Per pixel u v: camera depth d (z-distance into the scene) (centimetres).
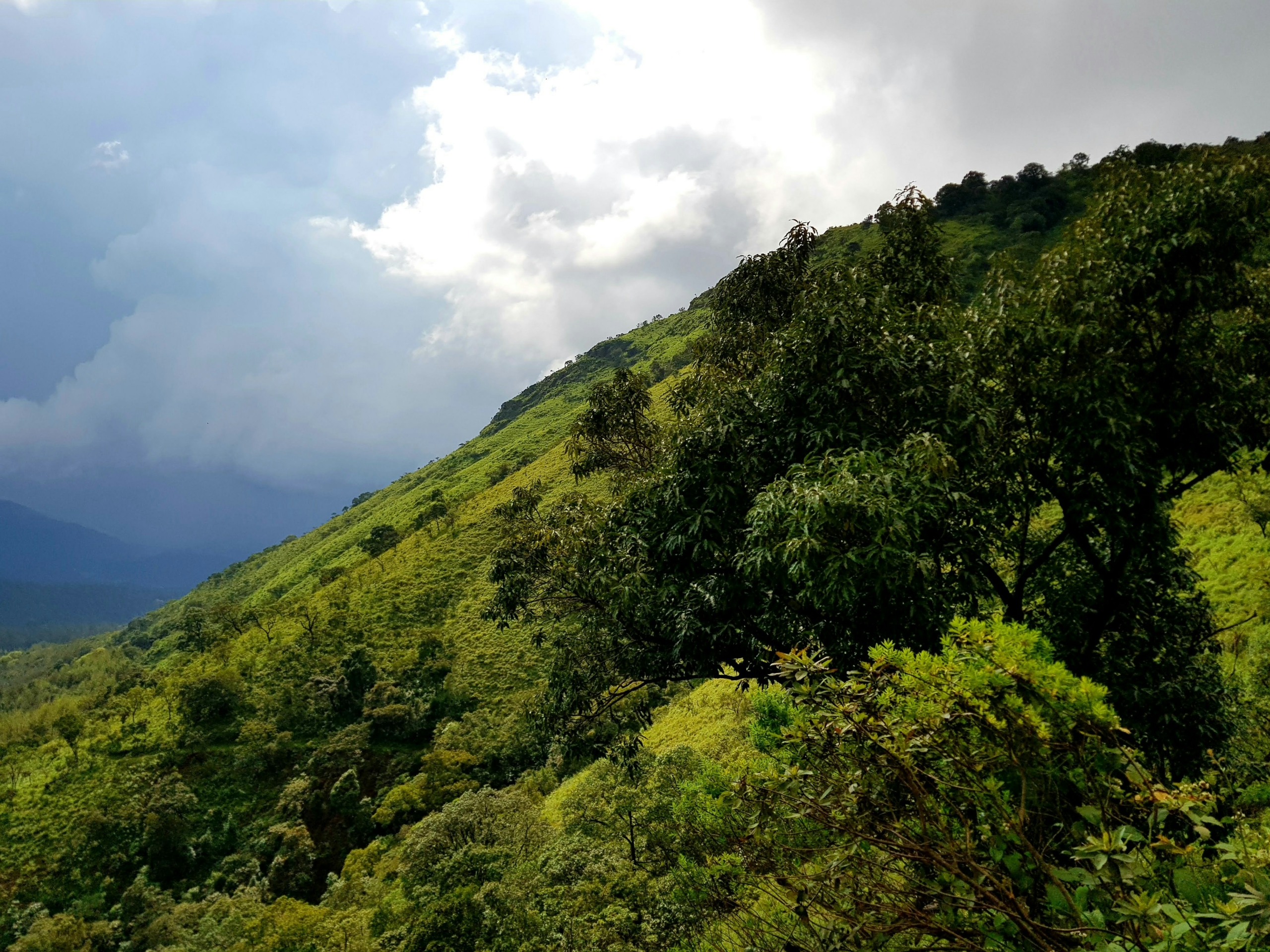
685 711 2947
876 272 1002
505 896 1670
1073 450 693
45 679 11819
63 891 4347
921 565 528
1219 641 1229
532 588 1041
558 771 4250
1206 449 744
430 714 5941
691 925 751
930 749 246
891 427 719
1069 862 247
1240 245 680
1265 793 270
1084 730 230
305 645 7031
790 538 569
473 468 15212
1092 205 805
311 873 4447
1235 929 171
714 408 824
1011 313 756
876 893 256
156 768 5288
